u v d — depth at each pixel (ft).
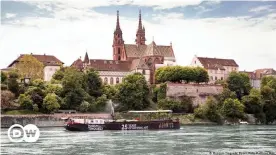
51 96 588.91
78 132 461.37
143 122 508.12
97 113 617.21
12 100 590.55
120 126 496.64
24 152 278.67
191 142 343.46
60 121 562.25
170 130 499.92
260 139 367.45
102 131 480.64
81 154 270.87
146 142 345.10
